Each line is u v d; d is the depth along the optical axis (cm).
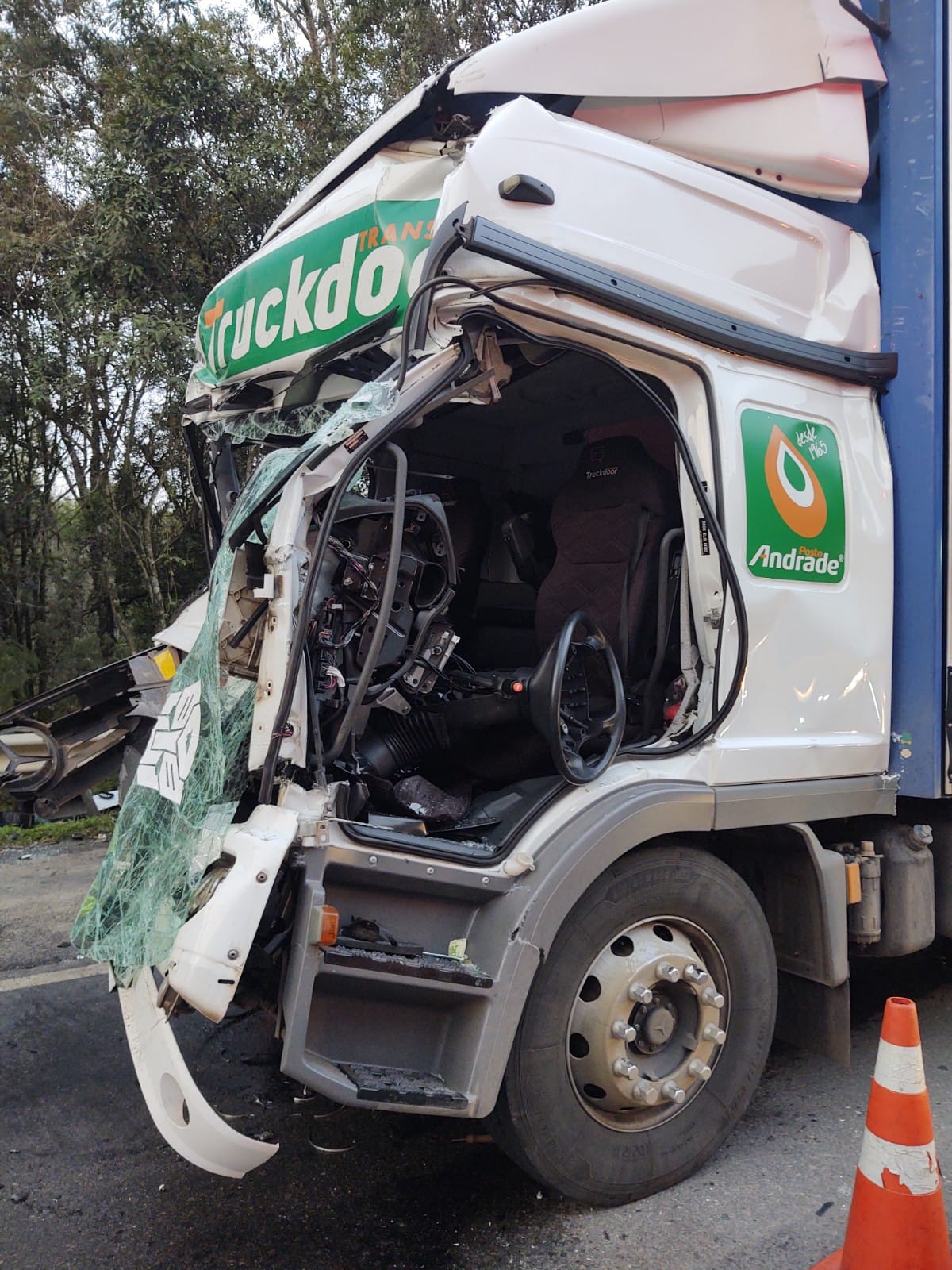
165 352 891
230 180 903
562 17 307
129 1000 265
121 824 290
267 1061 376
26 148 1039
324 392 357
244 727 267
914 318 359
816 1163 311
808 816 326
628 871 284
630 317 295
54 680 1055
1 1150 318
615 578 350
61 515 1084
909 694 359
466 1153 318
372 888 252
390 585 253
